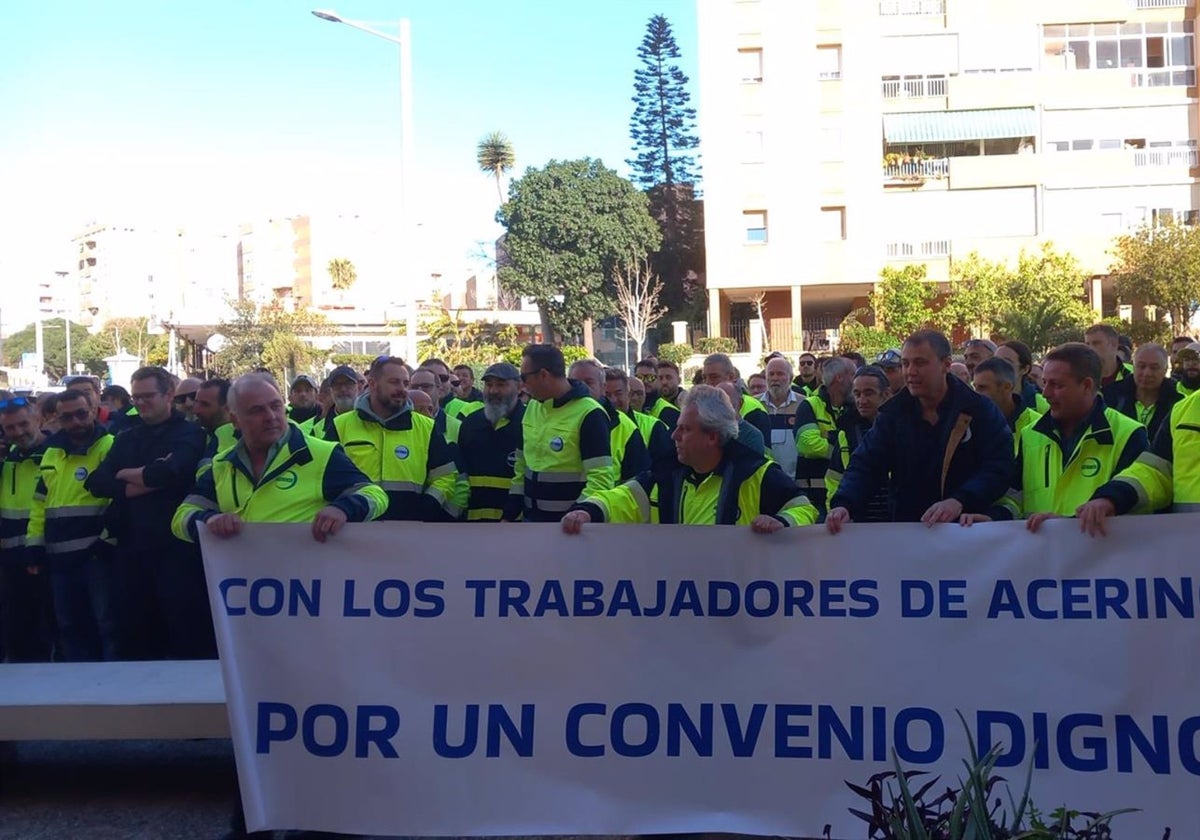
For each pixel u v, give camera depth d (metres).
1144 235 37.44
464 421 7.03
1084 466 4.64
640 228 53.47
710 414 4.38
